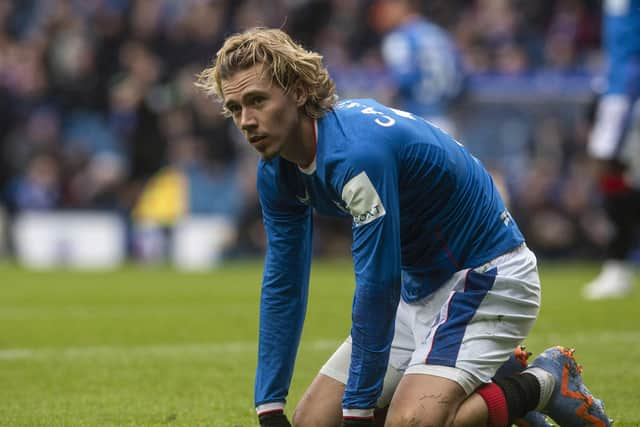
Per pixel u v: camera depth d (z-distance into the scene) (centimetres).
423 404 1139
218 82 1134
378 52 5397
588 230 4666
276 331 1245
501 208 1244
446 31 5528
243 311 2836
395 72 3753
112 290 3481
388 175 1123
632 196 3075
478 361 1170
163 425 1389
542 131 4725
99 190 4894
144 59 5056
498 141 4731
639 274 4131
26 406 1524
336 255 4800
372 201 1111
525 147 4725
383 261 1117
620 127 3009
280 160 1184
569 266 4569
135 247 4884
